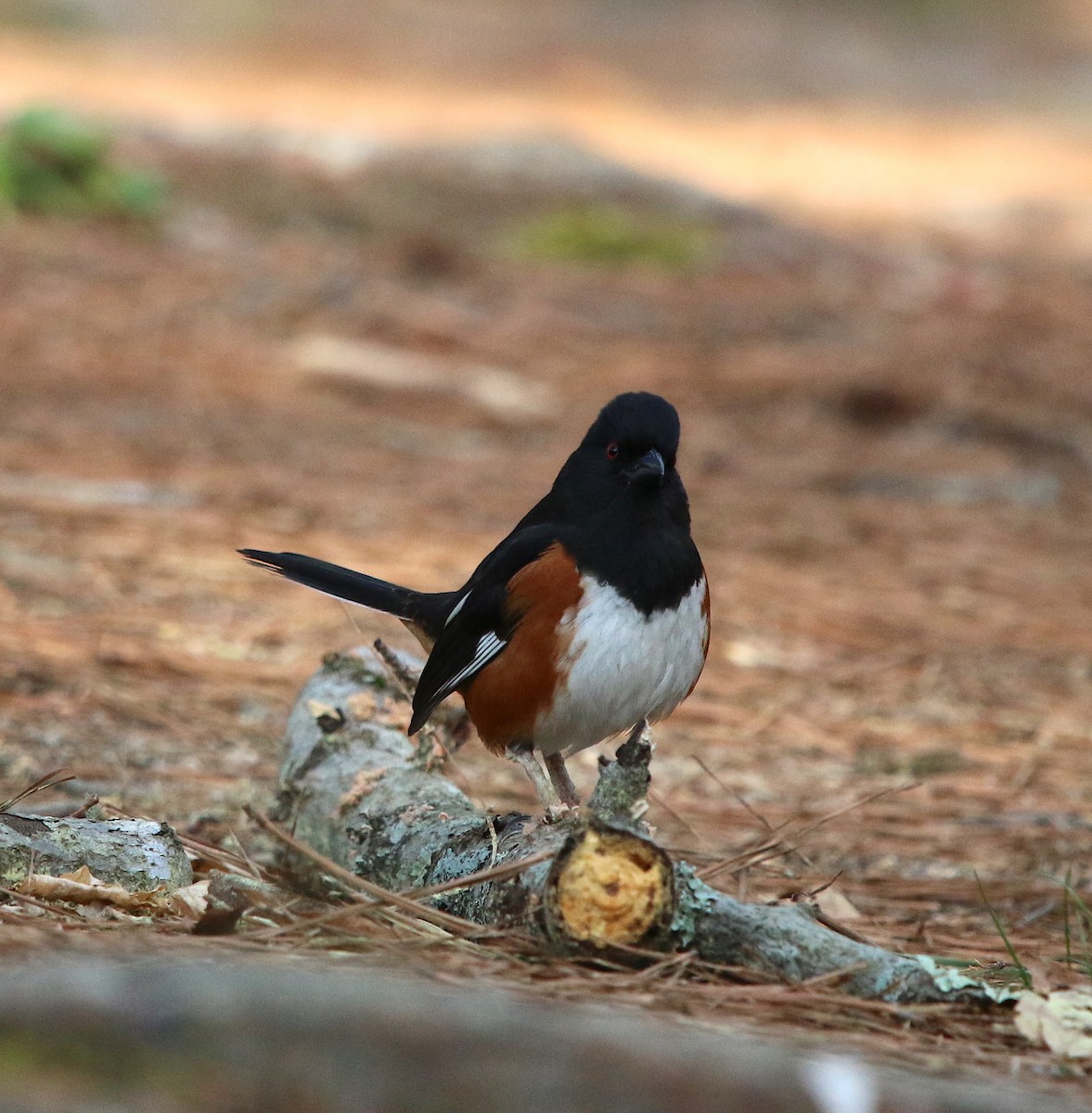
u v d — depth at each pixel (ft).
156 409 51.55
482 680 22.39
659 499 21.74
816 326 70.64
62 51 134.51
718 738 31.07
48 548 37.96
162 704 29.66
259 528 40.88
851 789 28.73
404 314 65.57
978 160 123.54
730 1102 11.51
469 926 17.46
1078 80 168.04
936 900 23.95
